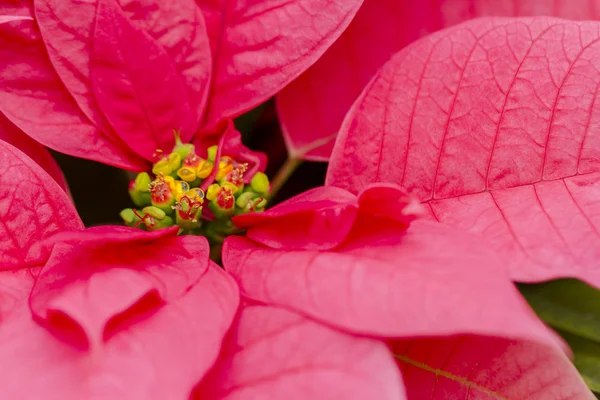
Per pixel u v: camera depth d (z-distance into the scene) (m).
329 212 0.26
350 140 0.28
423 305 0.24
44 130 0.27
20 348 0.24
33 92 0.27
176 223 0.28
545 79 0.27
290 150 0.30
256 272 0.26
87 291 0.25
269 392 0.24
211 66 0.28
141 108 0.28
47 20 0.27
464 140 0.27
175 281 0.26
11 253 0.26
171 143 0.28
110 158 0.28
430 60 0.27
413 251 0.25
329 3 0.28
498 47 0.27
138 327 0.25
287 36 0.28
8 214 0.26
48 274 0.25
